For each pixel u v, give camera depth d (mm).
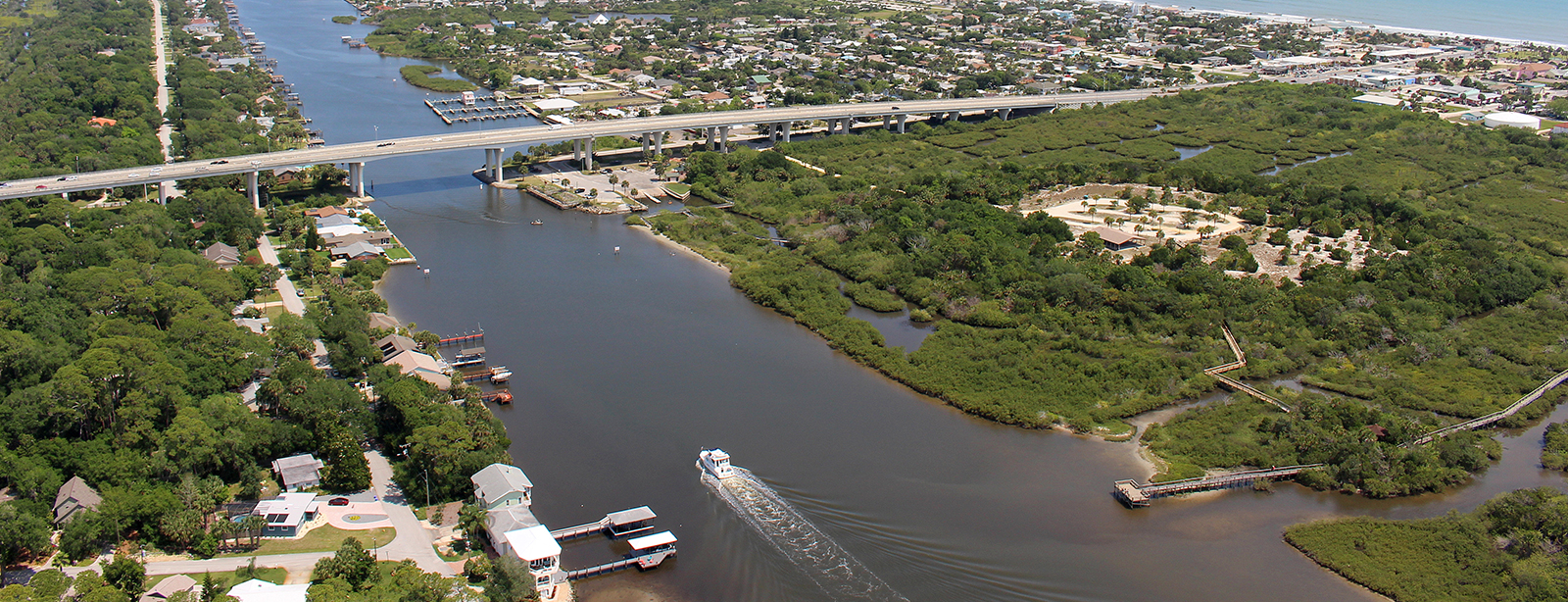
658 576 184750
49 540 181125
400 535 190250
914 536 197750
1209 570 190625
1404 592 183375
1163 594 183500
